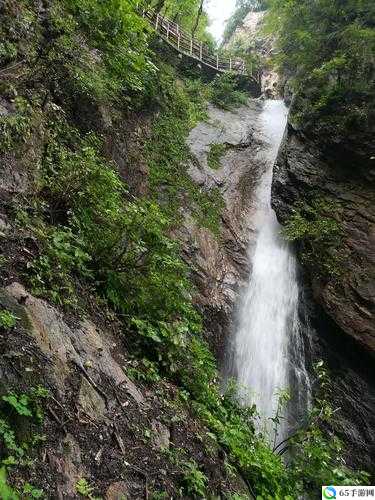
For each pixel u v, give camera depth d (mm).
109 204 5664
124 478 3029
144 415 3787
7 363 2848
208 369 6242
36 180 4938
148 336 4820
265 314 10281
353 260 9289
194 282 9016
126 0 8016
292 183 11141
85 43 7711
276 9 17875
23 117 5102
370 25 11250
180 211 10219
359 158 9773
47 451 2678
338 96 10109
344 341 9461
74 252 4664
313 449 5438
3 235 3883
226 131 14422
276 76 21828
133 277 5207
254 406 6008
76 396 3219
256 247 11359
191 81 17172
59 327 3611
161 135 11742
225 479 3986
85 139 7102
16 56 5566
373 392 9164
